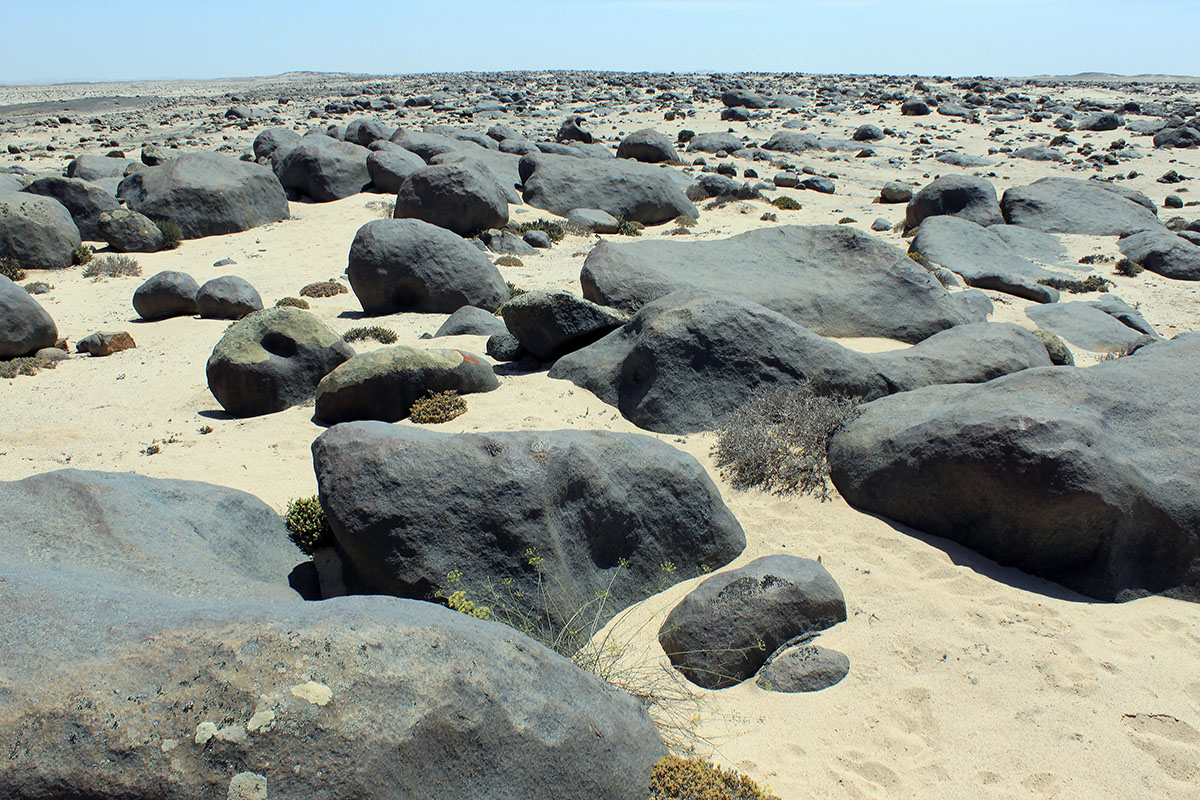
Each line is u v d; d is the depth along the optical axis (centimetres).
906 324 1358
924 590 681
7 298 1345
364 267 1599
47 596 387
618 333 1124
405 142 3272
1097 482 681
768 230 1535
